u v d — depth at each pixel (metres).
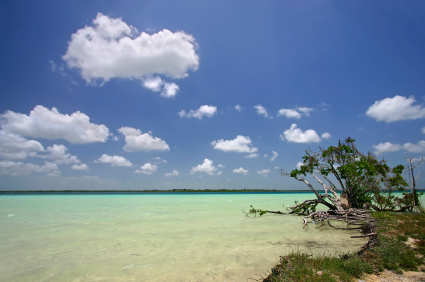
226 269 6.83
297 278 5.54
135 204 32.78
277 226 14.21
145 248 9.30
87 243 10.11
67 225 14.48
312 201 19.55
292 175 20.48
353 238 10.70
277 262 7.29
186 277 6.31
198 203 35.81
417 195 18.44
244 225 14.54
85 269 7.06
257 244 9.71
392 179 18.28
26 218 17.50
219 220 16.83
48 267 7.26
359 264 6.15
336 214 16.64
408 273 5.82
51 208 25.30
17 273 6.82
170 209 25.38
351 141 19.52
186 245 9.69
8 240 10.67
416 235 9.20
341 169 18.00
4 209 23.84
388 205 19.66
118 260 7.84
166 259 7.86
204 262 7.49
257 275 6.30
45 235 11.65
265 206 29.77
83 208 25.69
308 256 7.29
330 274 5.74
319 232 12.25
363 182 17.94
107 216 18.84
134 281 6.16
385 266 6.28
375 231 10.29
